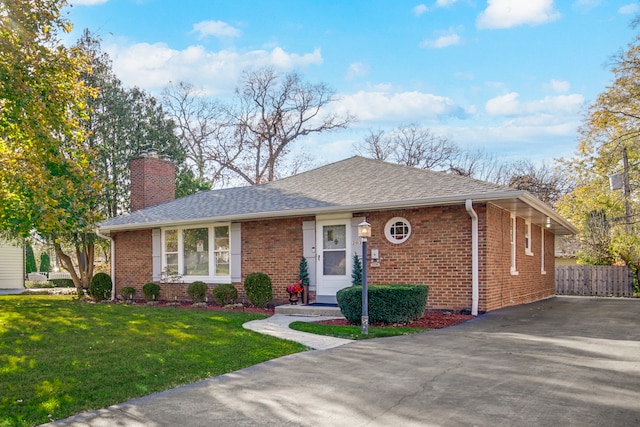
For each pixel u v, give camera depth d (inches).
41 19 331.6
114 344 314.3
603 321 402.9
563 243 1112.2
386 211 505.0
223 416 182.2
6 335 342.3
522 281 595.8
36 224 338.3
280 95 1473.9
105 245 953.5
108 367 255.9
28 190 324.2
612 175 834.2
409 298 400.8
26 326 382.0
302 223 558.3
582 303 585.3
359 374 237.3
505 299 519.5
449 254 470.6
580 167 984.3
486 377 223.9
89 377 237.8
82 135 378.3
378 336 349.1
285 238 570.3
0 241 915.4
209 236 633.0
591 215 952.3
